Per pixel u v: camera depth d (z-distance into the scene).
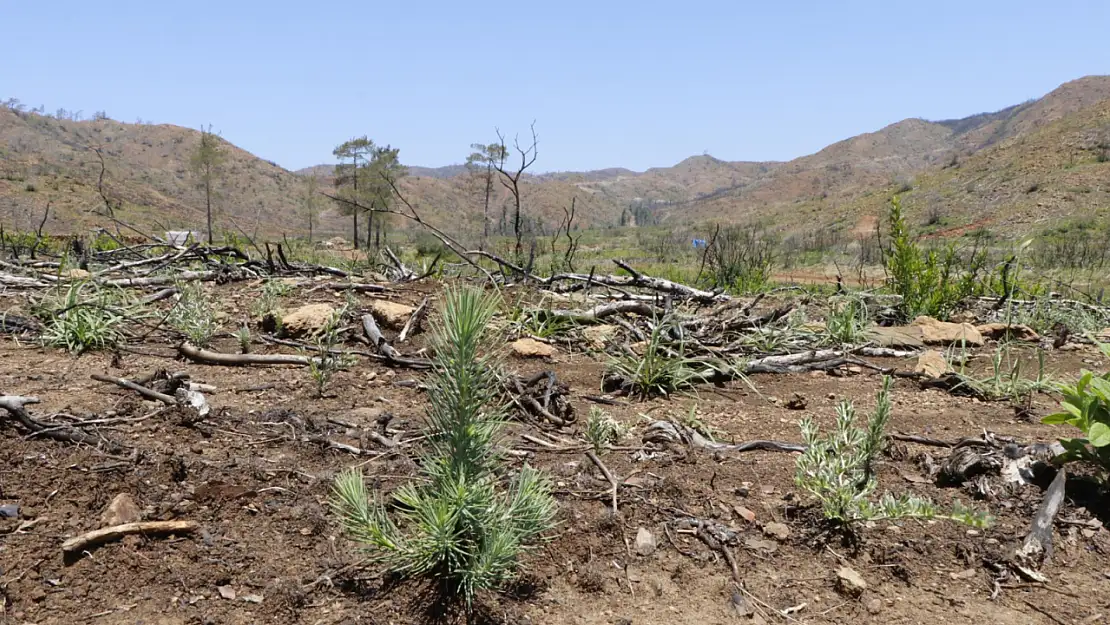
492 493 2.30
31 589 2.22
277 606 2.24
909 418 4.21
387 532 2.27
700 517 2.83
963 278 8.04
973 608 2.43
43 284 6.80
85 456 2.88
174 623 2.15
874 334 6.23
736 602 2.40
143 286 6.91
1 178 64.75
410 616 2.23
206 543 2.49
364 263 10.62
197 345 5.05
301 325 5.46
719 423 4.01
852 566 2.61
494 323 5.41
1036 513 2.88
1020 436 3.88
